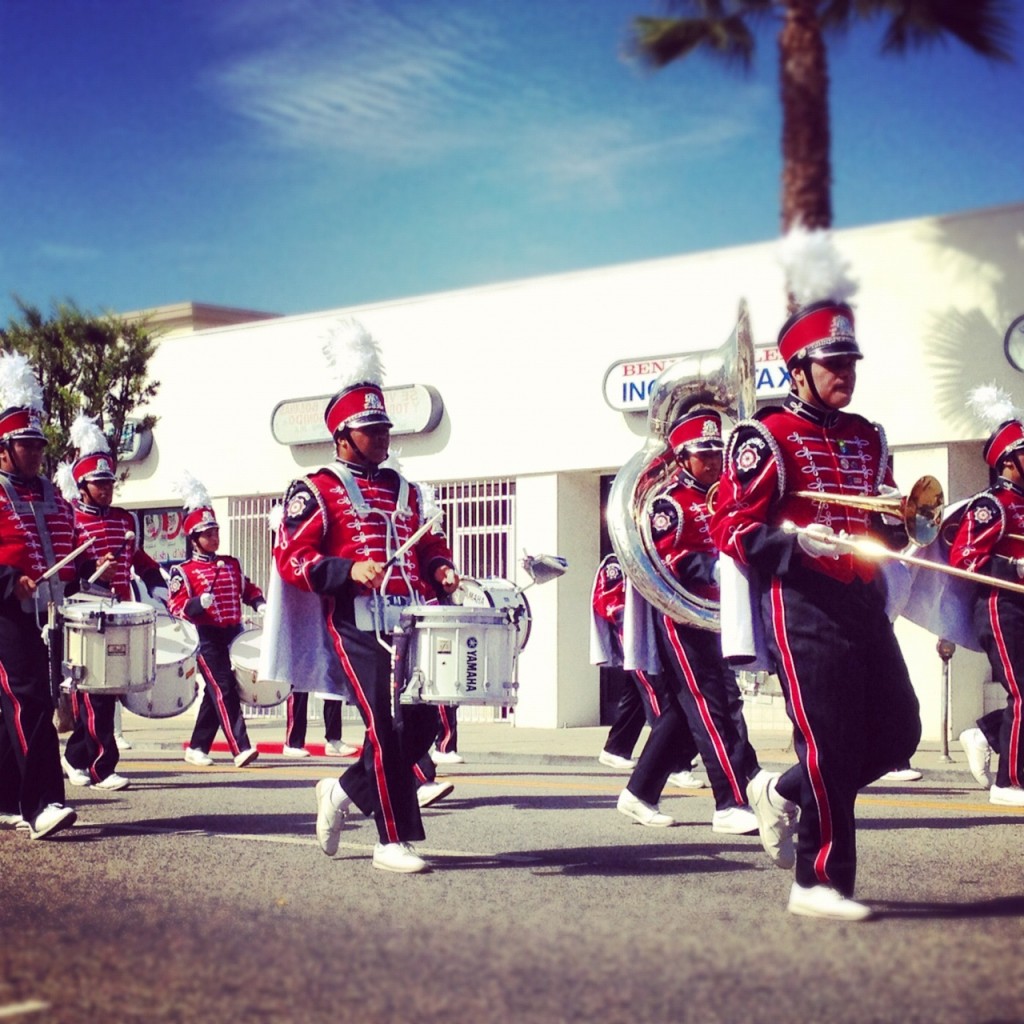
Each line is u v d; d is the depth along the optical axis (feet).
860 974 16.46
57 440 62.49
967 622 32.07
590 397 58.75
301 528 23.71
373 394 24.44
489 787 37.32
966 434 50.03
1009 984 15.98
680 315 56.49
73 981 16.62
